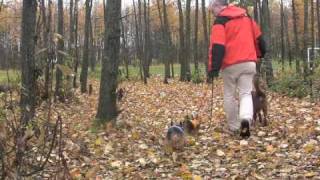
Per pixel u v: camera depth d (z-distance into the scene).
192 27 55.47
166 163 6.38
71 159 6.59
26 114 4.43
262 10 22.06
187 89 22.23
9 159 4.14
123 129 9.04
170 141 6.93
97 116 9.47
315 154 6.06
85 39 23.12
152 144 7.63
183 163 6.27
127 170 6.11
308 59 19.70
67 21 32.75
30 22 7.12
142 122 10.17
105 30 9.68
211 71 7.24
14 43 5.84
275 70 30.05
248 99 7.35
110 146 7.39
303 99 14.02
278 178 5.24
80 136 8.40
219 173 5.70
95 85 29.09
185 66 30.69
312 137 7.06
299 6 36.78
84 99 18.64
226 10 7.45
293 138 7.06
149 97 18.66
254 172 5.53
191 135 7.85
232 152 6.54
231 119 7.71
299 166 5.62
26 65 4.79
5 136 4.11
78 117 11.88
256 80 8.20
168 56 33.66
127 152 7.18
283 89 16.23
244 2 21.78
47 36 4.52
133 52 55.84
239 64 7.33
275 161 5.91
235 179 5.35
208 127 8.55
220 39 7.25
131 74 37.28
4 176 4.07
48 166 5.82
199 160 6.36
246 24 7.43
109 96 9.44
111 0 9.56
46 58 4.56
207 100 15.34
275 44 56.12
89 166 6.41
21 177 4.25
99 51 55.34
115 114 9.47
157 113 12.41
